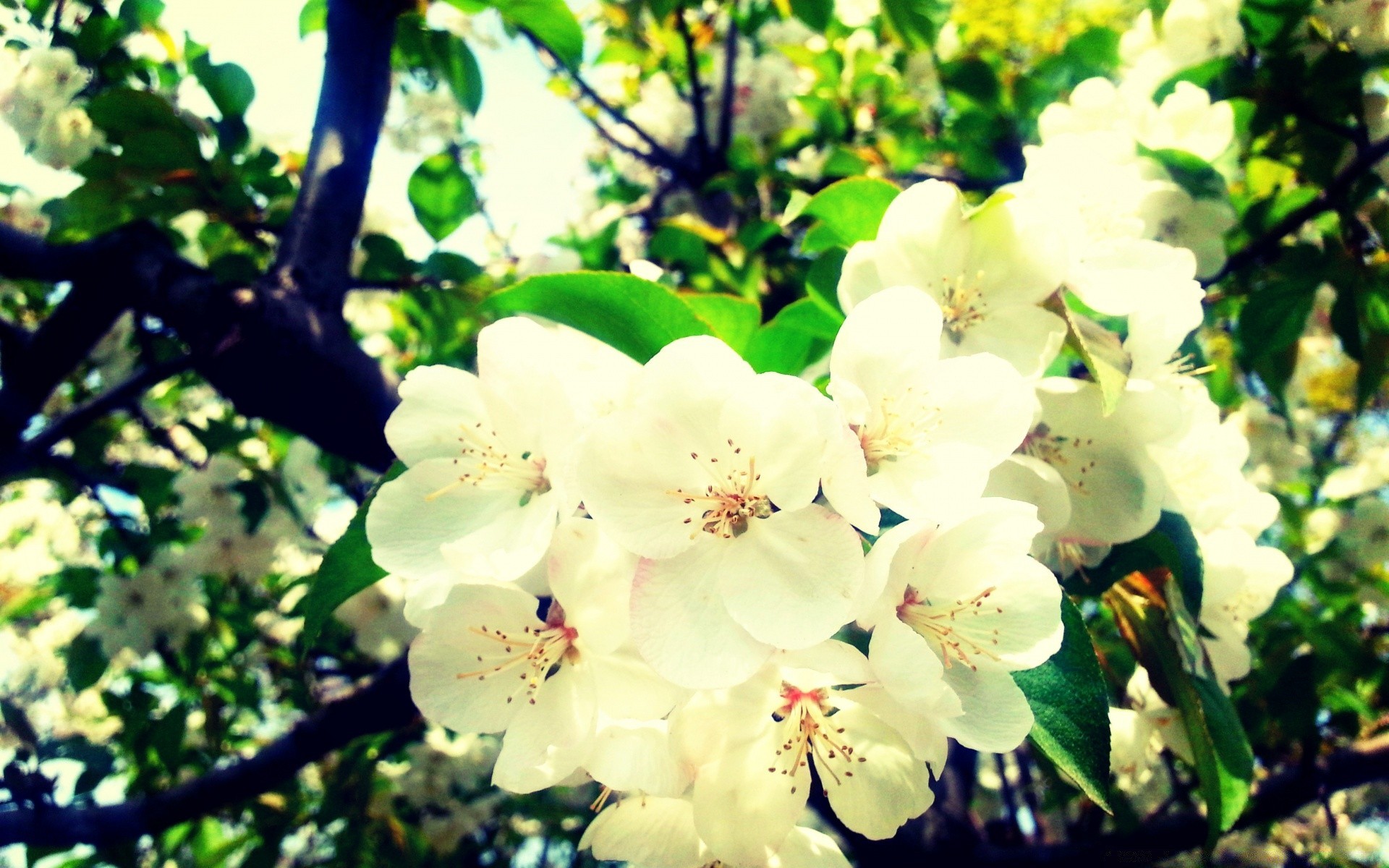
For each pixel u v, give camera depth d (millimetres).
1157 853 369
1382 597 377
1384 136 295
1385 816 539
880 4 293
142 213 297
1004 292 169
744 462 145
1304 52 291
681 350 142
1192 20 293
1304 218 306
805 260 410
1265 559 217
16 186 367
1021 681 156
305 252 301
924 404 154
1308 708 322
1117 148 236
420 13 307
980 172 381
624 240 509
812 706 152
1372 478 431
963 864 407
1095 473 182
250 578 387
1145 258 176
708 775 146
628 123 460
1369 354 313
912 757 151
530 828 559
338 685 477
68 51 336
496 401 156
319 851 501
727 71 467
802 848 160
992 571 152
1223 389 409
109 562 415
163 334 389
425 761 473
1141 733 227
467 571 145
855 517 138
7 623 512
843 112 446
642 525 142
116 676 432
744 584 140
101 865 394
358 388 294
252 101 308
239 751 472
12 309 431
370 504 161
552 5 278
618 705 143
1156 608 199
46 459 345
